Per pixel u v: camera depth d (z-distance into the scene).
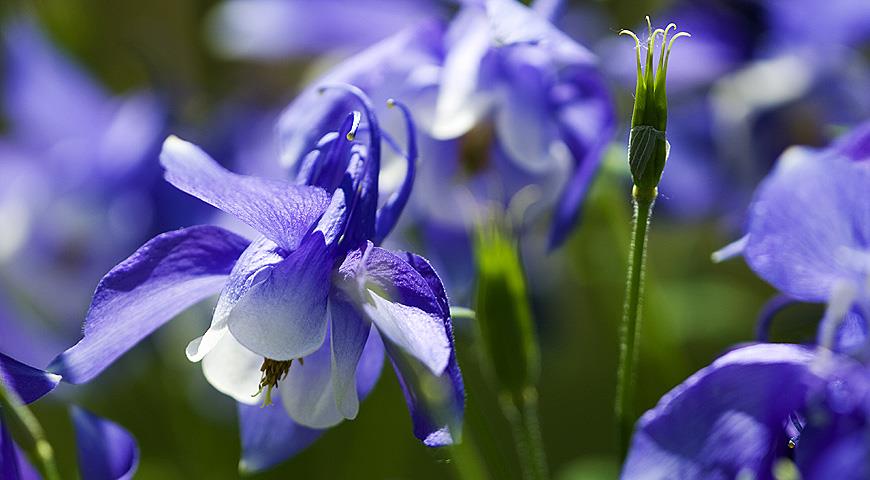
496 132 0.52
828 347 0.39
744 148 0.55
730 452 0.40
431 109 0.50
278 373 0.42
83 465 0.42
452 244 0.52
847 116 0.55
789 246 0.40
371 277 0.40
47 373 0.40
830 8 0.55
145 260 0.41
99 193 0.56
